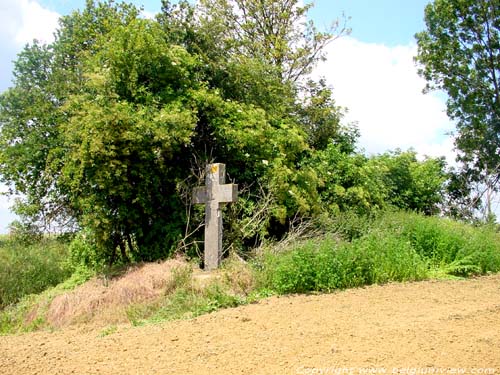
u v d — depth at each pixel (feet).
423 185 66.23
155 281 29.50
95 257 36.40
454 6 84.23
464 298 27.07
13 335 25.70
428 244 37.22
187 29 47.16
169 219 37.78
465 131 85.05
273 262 29.99
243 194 39.70
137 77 38.14
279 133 43.37
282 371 16.01
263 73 51.62
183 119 35.76
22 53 51.21
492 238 40.73
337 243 32.63
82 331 25.04
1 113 47.80
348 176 47.67
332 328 20.80
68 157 35.22
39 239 44.52
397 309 24.35
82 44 51.31
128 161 34.12
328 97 65.31
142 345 19.97
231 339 19.88
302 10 74.13
